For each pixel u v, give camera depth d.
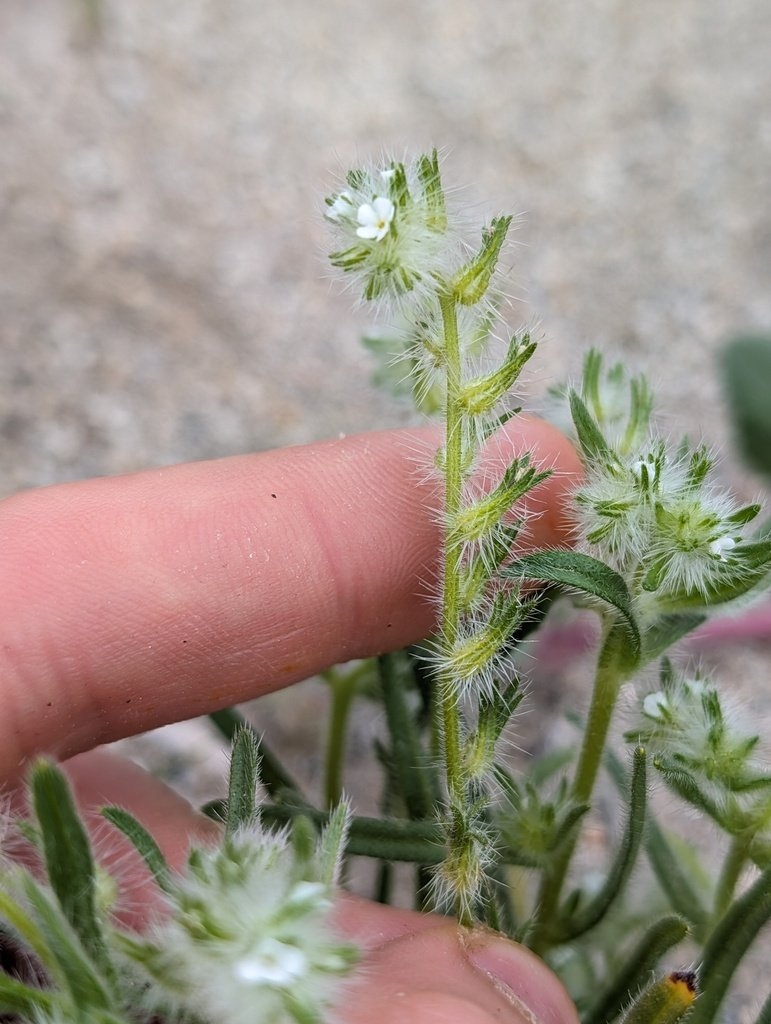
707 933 0.06
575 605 0.05
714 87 0.14
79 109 0.14
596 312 0.12
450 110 0.14
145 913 0.05
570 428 0.06
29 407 0.12
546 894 0.05
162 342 0.12
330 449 0.06
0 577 0.06
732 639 0.10
